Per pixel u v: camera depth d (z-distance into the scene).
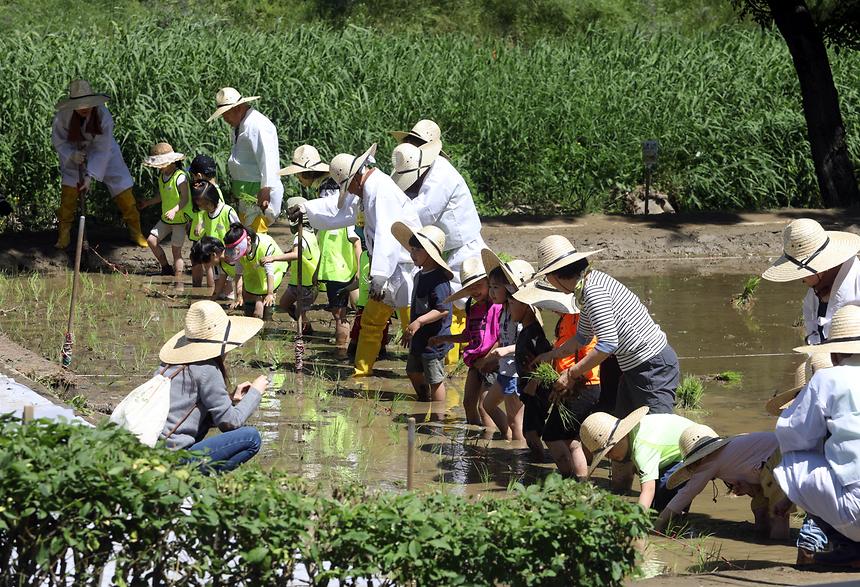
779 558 7.03
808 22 22.23
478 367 9.61
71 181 16.81
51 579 5.01
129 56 19.89
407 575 5.16
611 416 7.77
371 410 10.24
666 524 7.64
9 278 15.91
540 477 8.52
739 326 14.03
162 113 19.28
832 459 6.55
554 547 5.23
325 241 12.60
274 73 20.55
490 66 23.45
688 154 22.53
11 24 33.38
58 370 10.51
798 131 22.95
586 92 22.62
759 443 7.43
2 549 4.99
